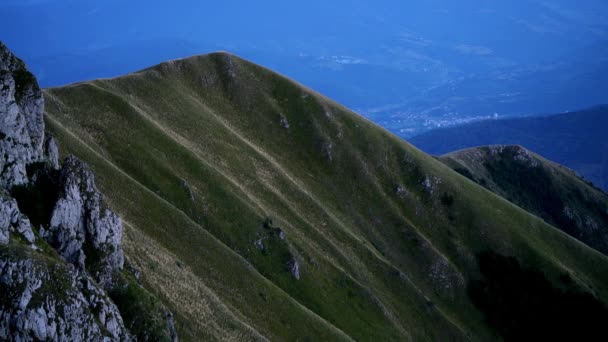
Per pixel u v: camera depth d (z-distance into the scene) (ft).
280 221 401.49
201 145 426.92
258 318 286.66
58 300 154.61
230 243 356.38
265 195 421.18
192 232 303.48
